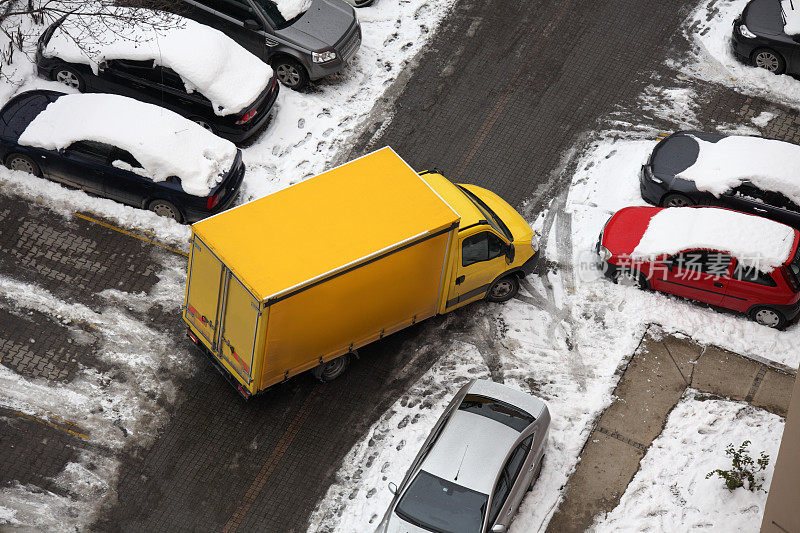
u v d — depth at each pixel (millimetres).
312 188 24672
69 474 23672
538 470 24078
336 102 32188
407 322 25844
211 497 23672
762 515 23719
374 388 25828
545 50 33969
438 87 32812
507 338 27047
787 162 28828
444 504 21953
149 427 24625
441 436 22922
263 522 23422
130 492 23562
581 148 31578
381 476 24188
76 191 28781
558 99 32719
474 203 26906
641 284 28062
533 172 30906
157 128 27859
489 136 31688
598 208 30125
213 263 23016
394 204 24516
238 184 29016
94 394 25047
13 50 31547
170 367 25734
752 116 32469
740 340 27188
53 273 27203
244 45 31969
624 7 35156
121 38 29609
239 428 24828
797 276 26750
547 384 26172
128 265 27625
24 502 23125
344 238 23547
